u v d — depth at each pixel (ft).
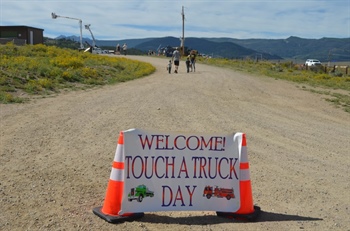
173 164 17.95
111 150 28.76
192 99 61.00
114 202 17.46
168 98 60.08
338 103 70.74
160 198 17.87
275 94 78.07
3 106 45.91
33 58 93.45
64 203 18.93
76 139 31.60
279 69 155.22
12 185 20.88
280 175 25.04
